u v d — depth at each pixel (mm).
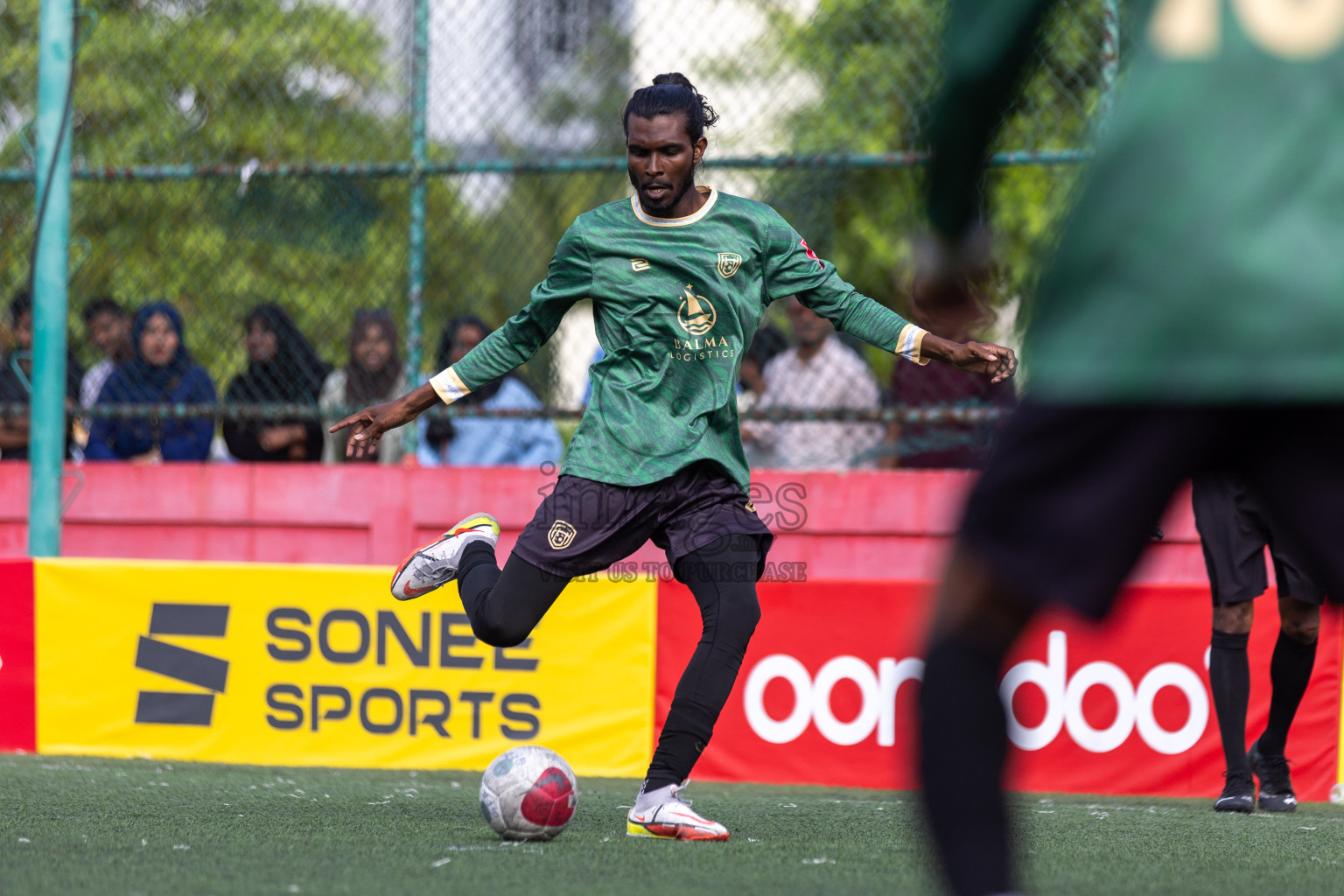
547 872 8414
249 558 19156
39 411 17391
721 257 10141
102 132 22844
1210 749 13773
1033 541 4359
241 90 23203
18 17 24891
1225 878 8602
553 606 15047
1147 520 4340
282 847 9344
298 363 20156
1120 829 11094
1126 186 4312
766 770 14570
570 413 18375
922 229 4699
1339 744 13836
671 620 14922
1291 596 12539
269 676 15484
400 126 24250
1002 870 4340
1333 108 4238
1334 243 4184
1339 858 9625
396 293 24094
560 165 18391
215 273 23609
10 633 16109
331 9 23422
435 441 19734
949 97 4340
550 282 10586
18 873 8148
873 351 29484
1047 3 4211
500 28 19984
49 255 17516
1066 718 14023
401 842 9656
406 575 11289
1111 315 4270
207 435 20266
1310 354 4133
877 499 17656
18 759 15438
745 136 19562
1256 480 4566
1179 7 4387
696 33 19406
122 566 15938
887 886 8000
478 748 15047
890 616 14352
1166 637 13930
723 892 7754
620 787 14078
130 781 13398
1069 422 4305
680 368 10148
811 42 20547
